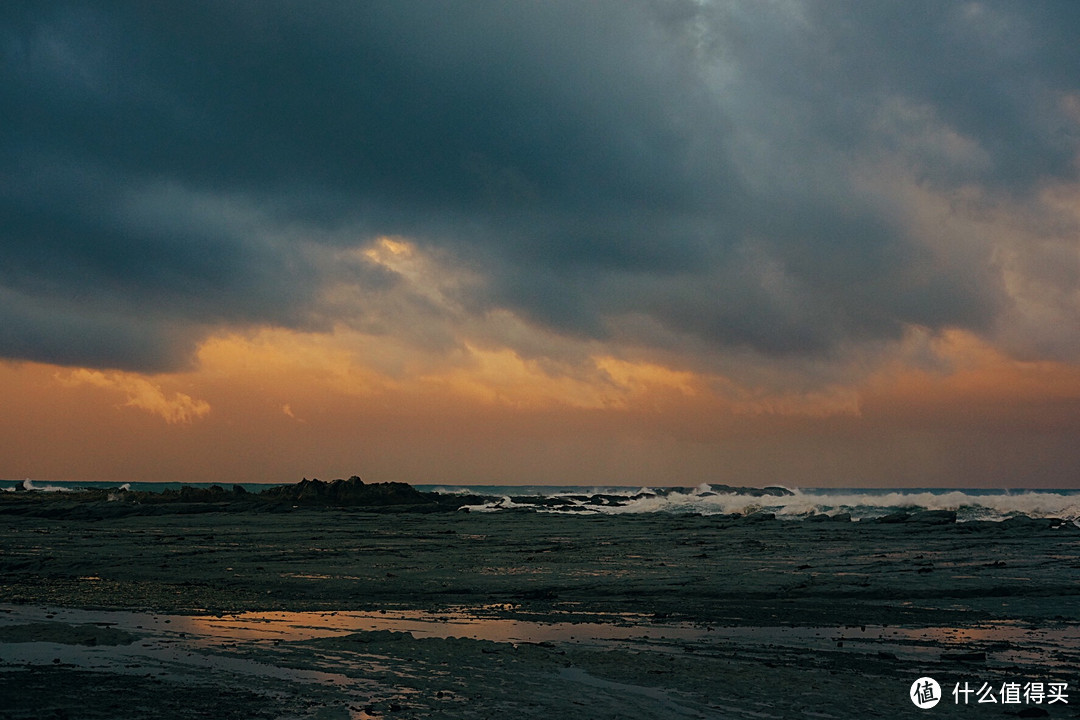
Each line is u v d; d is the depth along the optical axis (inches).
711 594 887.1
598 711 408.8
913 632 669.3
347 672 488.4
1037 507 2588.6
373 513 2363.4
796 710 415.8
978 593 881.5
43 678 454.6
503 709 409.1
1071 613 763.4
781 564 1130.7
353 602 837.8
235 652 545.6
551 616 748.0
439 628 679.7
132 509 2153.1
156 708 392.8
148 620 696.4
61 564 1120.2
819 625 701.9
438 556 1245.1
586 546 1396.4
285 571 1066.1
